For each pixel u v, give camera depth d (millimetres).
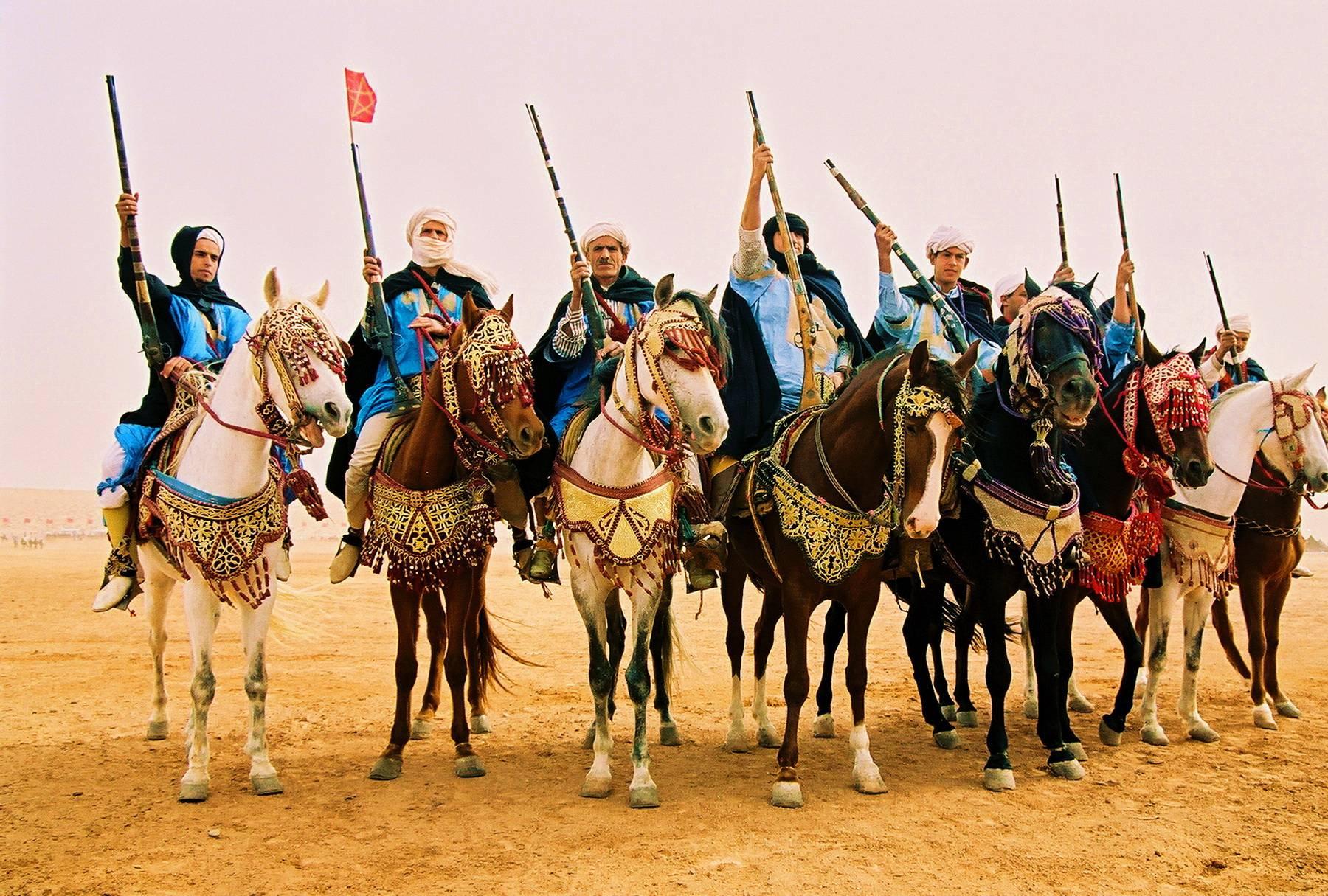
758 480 6859
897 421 6090
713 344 6375
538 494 7742
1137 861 5422
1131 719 8984
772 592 8031
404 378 7758
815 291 8664
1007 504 6844
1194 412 7363
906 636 8477
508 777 7121
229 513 6391
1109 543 7492
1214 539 7988
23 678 11211
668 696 8164
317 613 18016
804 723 8969
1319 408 8445
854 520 6445
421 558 6898
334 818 6160
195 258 8266
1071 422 6633
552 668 11992
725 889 5043
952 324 7828
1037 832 5879
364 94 7961
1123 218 8781
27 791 6738
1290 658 12203
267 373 6289
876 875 5215
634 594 6527
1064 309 6840
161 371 7152
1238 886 5117
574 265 7797
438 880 5176
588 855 5496
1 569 29922
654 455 6727
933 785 6855
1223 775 7102
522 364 6559
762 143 7855
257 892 5047
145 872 5285
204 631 6602
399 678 7152
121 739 8289
